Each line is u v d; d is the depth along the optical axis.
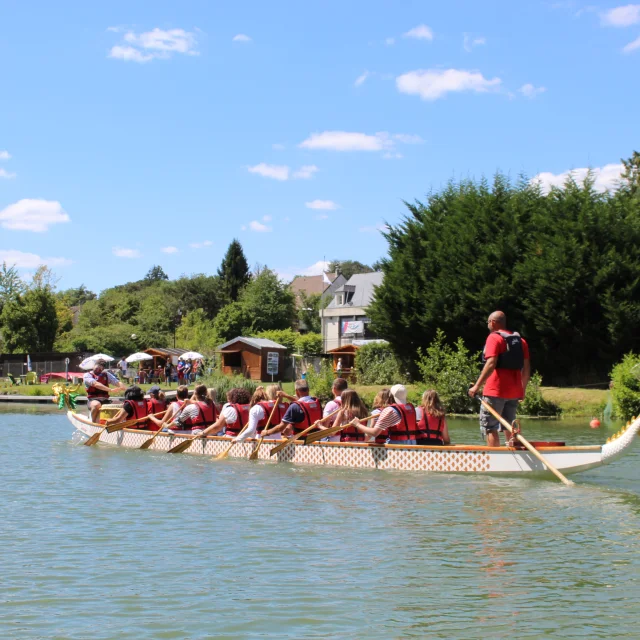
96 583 6.06
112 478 11.24
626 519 8.26
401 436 11.80
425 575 6.25
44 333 64.38
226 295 97.44
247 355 50.38
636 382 21.89
